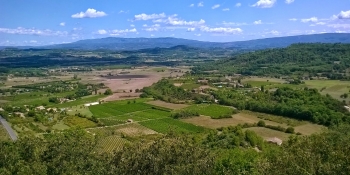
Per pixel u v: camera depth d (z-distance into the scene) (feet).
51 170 174.50
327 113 566.36
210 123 607.37
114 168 155.22
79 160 180.04
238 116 650.02
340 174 131.03
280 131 528.63
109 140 499.92
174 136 188.34
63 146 188.24
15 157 195.62
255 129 544.21
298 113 599.16
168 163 147.64
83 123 645.51
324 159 147.23
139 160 149.28
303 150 150.20
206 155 155.22
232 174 213.66
